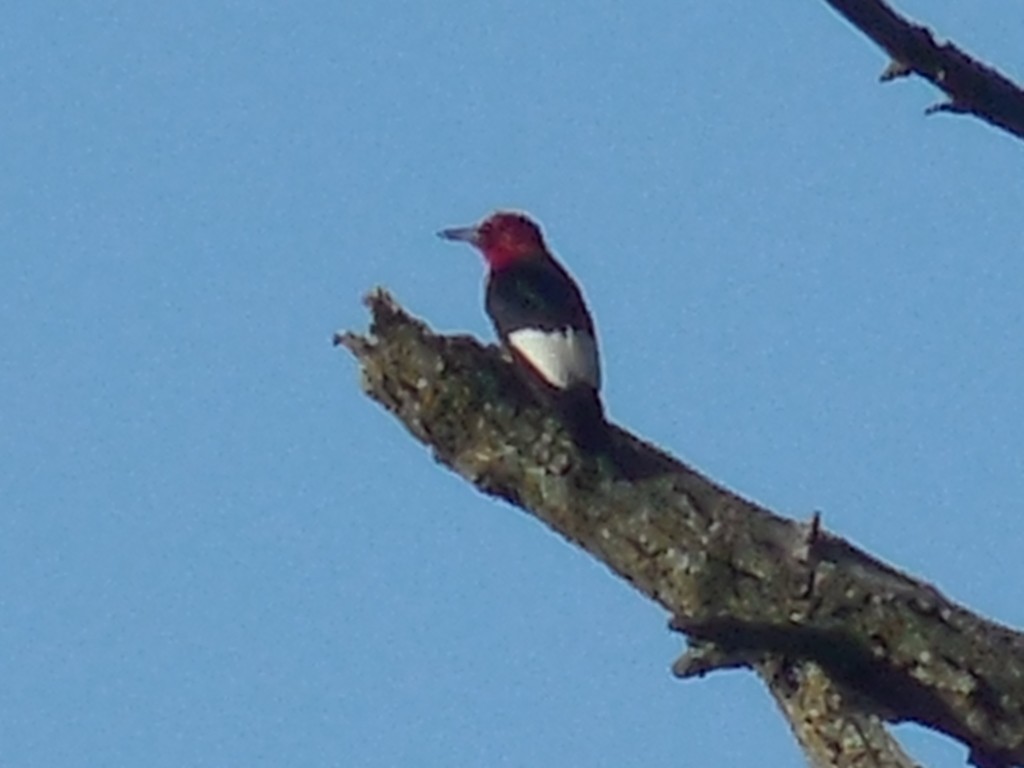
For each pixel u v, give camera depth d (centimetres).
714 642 1160
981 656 1254
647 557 1348
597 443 1394
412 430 1434
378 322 1454
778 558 1308
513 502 1405
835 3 1046
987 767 1259
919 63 1055
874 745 1249
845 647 1250
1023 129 1070
